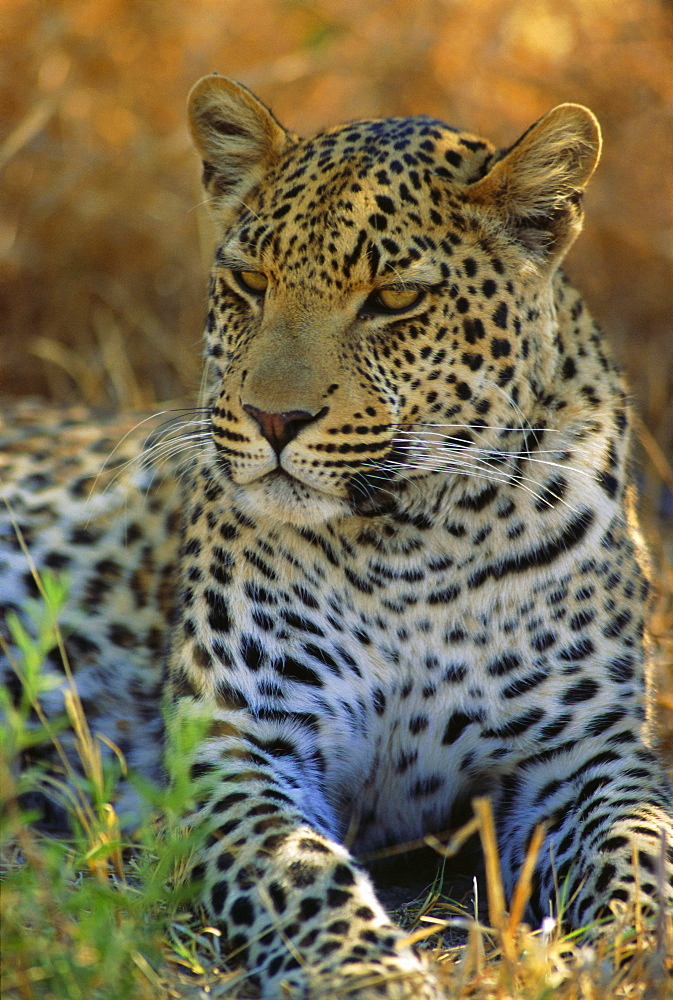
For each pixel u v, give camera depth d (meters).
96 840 5.79
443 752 6.71
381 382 6.14
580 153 6.44
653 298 12.52
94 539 7.87
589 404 6.64
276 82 13.48
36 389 12.35
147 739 7.43
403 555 6.44
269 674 6.51
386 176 6.20
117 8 13.19
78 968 4.46
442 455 6.28
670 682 7.89
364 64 13.17
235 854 5.66
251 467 6.15
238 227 6.64
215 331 6.74
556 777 6.56
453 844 5.24
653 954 5.02
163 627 7.59
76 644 7.60
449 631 6.52
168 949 5.36
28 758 7.41
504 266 6.35
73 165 12.62
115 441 8.48
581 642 6.57
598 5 13.42
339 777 6.70
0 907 4.68
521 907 5.24
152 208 12.66
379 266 6.09
